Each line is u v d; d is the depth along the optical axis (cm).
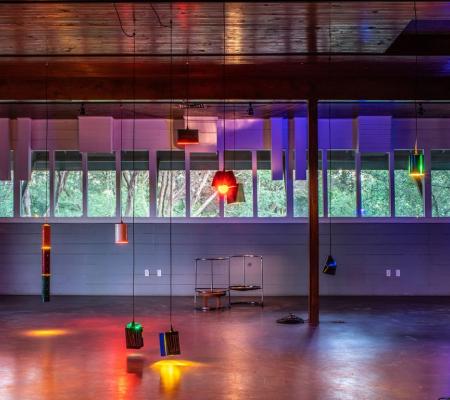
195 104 1258
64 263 1462
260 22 730
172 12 692
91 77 991
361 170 1473
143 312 1160
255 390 594
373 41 814
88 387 609
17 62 904
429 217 1468
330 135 1455
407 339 870
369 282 1462
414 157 877
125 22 727
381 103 1288
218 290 1253
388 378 640
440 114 1430
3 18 711
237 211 1469
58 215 1468
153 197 1462
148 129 1464
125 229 946
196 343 839
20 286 1462
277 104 1280
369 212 1470
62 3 664
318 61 909
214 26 746
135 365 707
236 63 917
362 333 920
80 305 1265
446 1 663
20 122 1445
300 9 687
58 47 833
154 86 991
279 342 845
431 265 1463
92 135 1430
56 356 759
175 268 1459
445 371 671
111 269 1459
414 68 952
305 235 1462
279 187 1473
